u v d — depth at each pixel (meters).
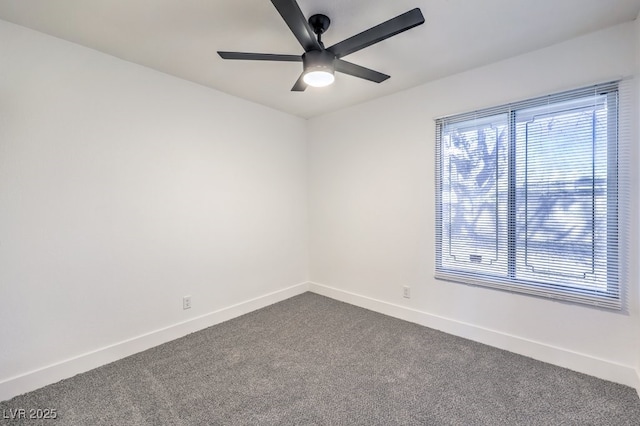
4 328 1.78
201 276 2.76
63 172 1.98
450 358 2.21
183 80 2.59
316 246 3.77
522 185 2.25
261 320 2.94
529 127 2.20
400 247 2.96
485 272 2.45
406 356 2.25
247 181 3.14
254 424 1.59
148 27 1.82
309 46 1.63
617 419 1.59
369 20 1.76
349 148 3.36
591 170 1.96
